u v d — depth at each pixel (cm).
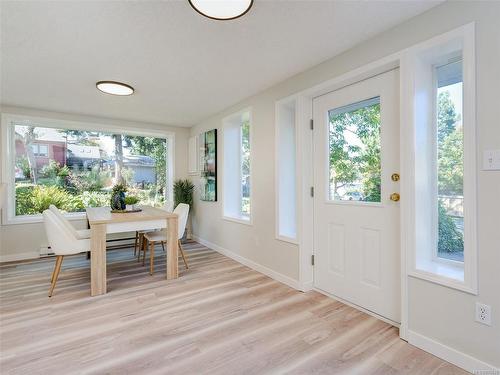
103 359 160
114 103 364
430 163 185
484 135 143
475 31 146
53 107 381
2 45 212
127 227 281
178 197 486
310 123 266
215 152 420
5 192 343
